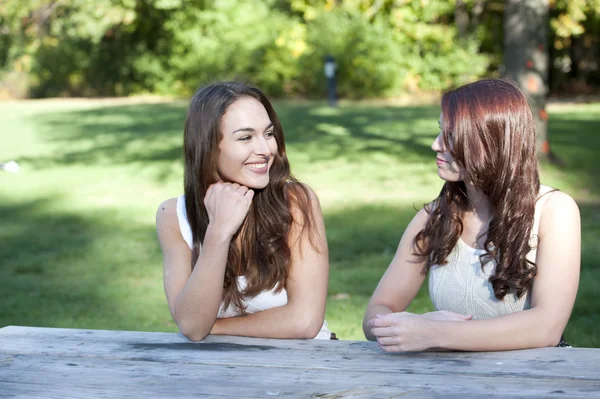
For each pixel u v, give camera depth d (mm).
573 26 20656
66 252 6566
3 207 8680
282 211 2314
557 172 9781
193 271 2094
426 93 23297
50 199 9125
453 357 1763
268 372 1697
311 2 23578
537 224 2047
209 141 2223
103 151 13188
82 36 23953
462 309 2162
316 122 16109
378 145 12734
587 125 15352
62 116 19312
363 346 1880
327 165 10969
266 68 23125
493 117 1981
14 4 24078
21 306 5020
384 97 22734
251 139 2221
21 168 11609
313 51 22844
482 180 2006
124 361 1820
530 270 2008
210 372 1715
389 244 6434
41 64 26219
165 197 9094
